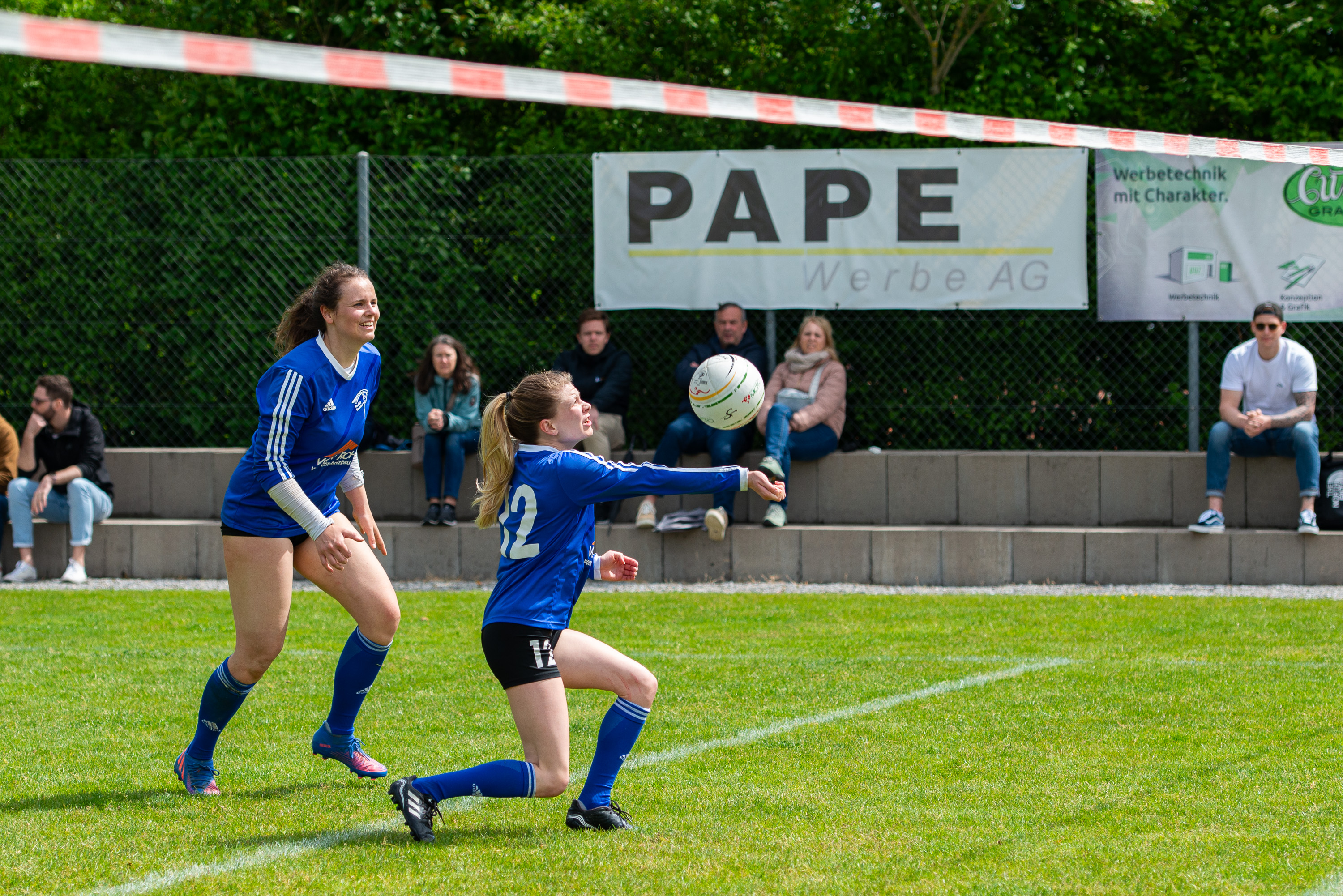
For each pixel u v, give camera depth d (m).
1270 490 20.80
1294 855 8.10
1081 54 23.61
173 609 18.45
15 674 14.09
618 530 21.27
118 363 23.98
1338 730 11.16
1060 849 8.28
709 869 7.97
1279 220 21.86
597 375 22.42
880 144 23.44
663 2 24.75
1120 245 22.17
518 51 27.42
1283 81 22.67
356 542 9.89
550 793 8.51
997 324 22.84
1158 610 17.61
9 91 26.95
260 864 8.16
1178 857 8.09
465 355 21.95
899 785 9.80
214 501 22.86
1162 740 10.97
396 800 8.52
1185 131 23.12
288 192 23.58
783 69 24.95
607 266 23.09
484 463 8.79
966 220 22.42
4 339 24.11
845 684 13.33
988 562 20.61
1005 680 13.35
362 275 9.74
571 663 8.88
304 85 24.98
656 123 24.56
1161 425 22.58
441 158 23.45
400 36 25.95
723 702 12.59
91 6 28.08
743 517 22.00
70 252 23.94
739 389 11.05
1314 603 18.05
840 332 23.19
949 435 23.02
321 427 9.67
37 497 21.08
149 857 8.31
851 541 20.86
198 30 26.44
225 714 9.86
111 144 26.78
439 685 13.48
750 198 22.77
